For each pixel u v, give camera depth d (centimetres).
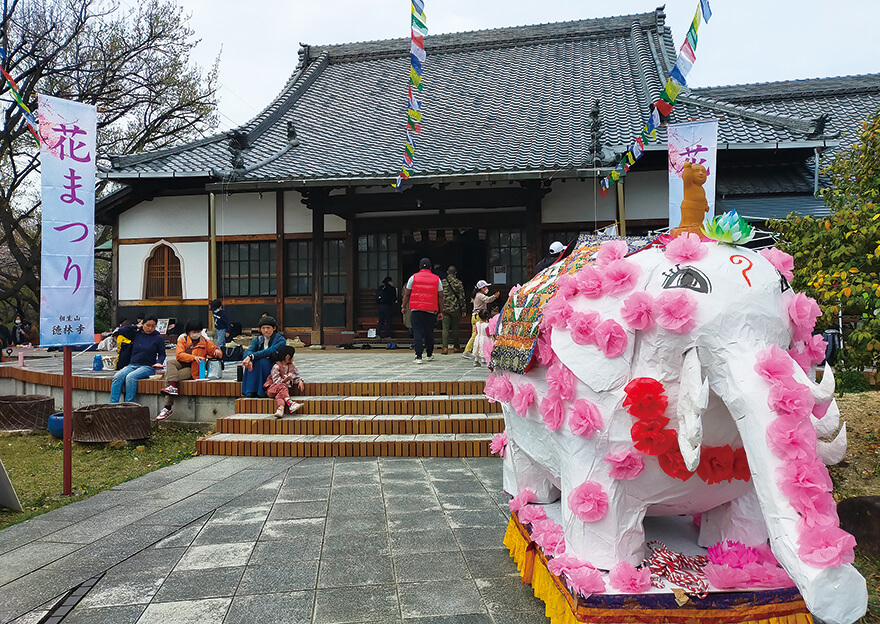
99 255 1833
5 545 361
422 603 280
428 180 1104
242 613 272
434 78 1772
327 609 275
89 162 491
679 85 404
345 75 1905
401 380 750
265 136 1522
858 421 539
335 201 1271
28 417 749
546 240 1284
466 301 1387
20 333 2044
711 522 236
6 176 2012
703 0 374
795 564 158
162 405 765
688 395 188
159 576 314
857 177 476
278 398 677
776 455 169
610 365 205
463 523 392
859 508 347
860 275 412
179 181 1334
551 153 1165
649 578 203
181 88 2056
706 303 193
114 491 477
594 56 1730
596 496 209
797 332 208
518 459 300
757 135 1118
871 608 274
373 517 406
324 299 1382
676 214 739
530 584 296
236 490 477
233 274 1408
